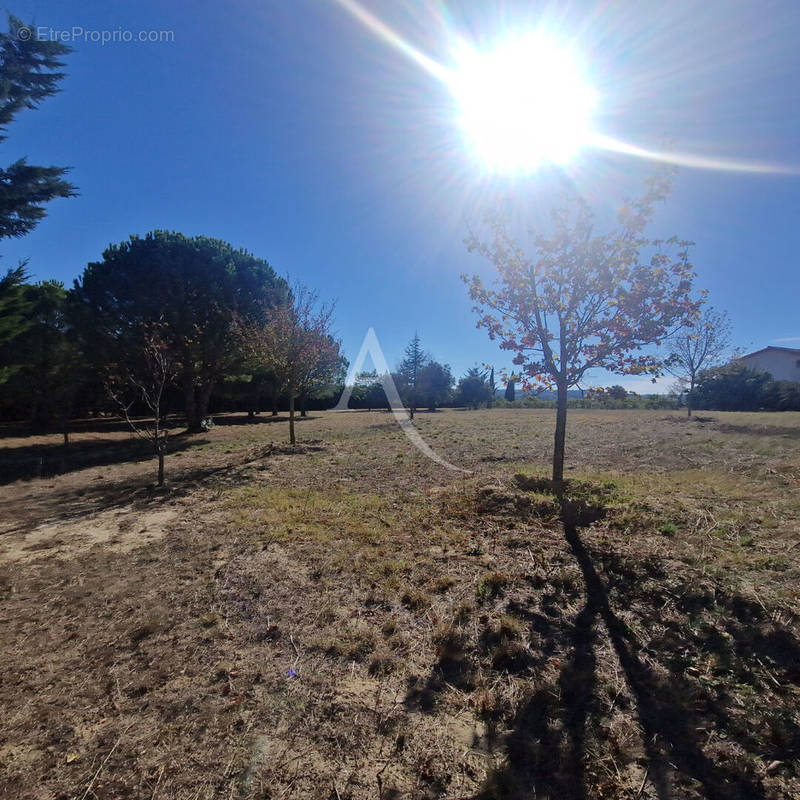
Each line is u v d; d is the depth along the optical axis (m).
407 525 4.66
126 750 1.81
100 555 4.14
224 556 3.98
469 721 1.92
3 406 23.17
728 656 2.24
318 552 3.97
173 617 2.93
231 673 2.30
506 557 3.68
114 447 13.14
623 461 7.83
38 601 3.23
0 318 10.75
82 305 16.41
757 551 3.38
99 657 2.50
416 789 1.59
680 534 3.87
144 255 16.94
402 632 2.66
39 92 9.50
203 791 1.60
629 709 1.94
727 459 7.13
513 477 6.51
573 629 2.62
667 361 5.10
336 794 1.57
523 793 1.55
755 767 1.61
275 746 1.81
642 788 1.55
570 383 5.56
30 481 8.26
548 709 1.97
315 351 12.10
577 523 4.38
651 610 2.75
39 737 1.90
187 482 7.42
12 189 9.84
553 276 5.21
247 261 19.36
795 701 1.91
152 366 8.51
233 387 26.19
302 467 8.51
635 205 4.99
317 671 2.30
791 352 29.23
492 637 2.56
